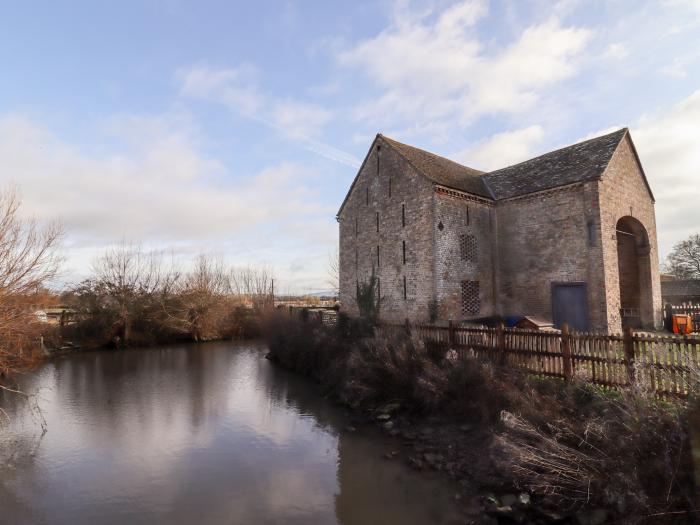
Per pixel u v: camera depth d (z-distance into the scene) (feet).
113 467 27.73
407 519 20.47
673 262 149.38
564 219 61.93
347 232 81.71
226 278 115.96
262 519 20.90
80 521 20.95
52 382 55.11
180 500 23.08
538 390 30.25
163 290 98.22
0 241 35.40
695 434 17.54
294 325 68.95
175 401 44.86
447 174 71.72
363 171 78.48
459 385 33.68
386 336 44.93
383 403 37.91
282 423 36.88
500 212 71.41
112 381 55.52
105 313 88.07
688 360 22.48
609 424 21.47
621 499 17.76
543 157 74.28
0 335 38.75
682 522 16.08
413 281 66.28
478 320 65.82
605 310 56.29
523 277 67.00
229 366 66.44
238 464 28.02
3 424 37.24
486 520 19.85
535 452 22.17
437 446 28.76
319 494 23.52
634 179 68.23
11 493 24.14
